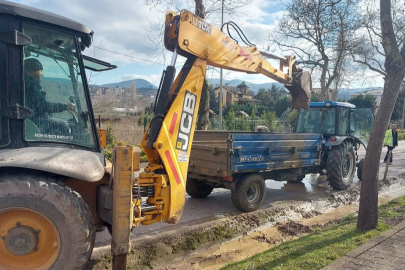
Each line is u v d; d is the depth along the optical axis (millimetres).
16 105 3021
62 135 3350
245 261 4215
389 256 3955
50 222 2936
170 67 4020
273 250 4551
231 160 5906
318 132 9016
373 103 37375
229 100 48906
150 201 3875
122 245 3240
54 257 2969
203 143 7039
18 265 2957
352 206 7648
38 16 3143
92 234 3146
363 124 9609
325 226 5988
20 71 3059
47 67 3289
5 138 3045
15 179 2852
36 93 3211
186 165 4281
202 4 9930
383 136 4855
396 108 40906
